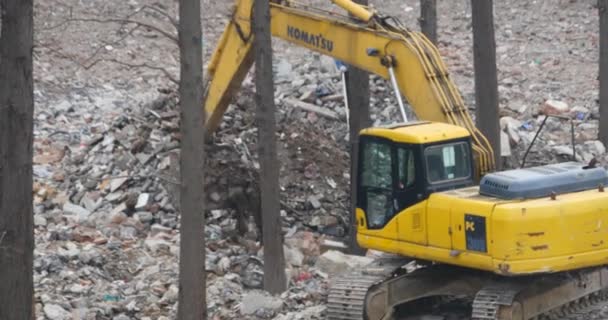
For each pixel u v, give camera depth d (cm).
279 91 6594
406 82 4253
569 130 6431
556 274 3909
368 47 4378
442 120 4122
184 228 3628
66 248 4712
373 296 3869
